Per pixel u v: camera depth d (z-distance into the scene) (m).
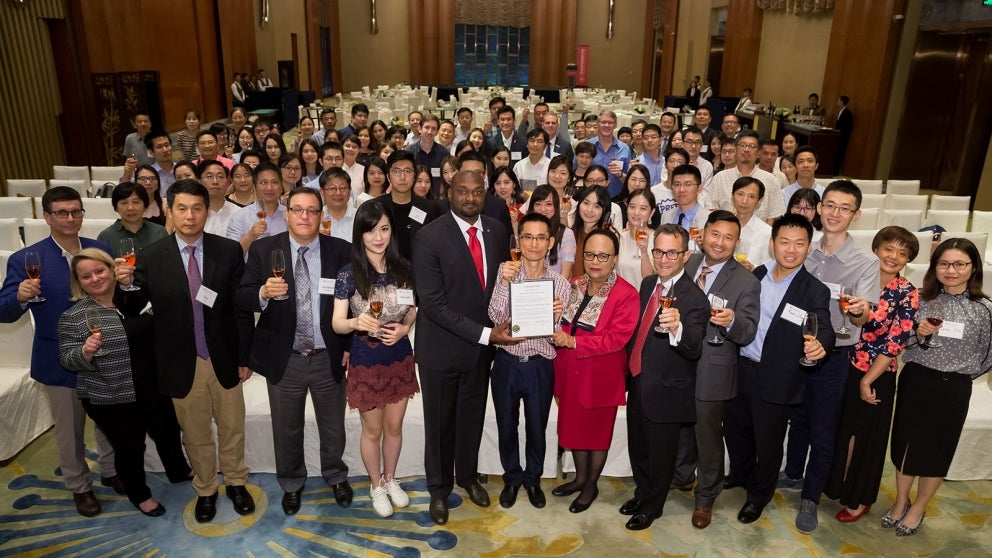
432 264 3.19
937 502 3.85
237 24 20.25
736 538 3.49
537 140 6.72
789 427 3.82
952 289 3.24
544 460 3.97
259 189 4.73
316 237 3.38
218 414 3.48
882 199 7.58
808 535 3.52
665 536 3.50
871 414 3.39
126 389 3.28
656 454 3.35
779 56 17.95
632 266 4.57
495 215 4.64
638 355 3.29
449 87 25.36
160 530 3.50
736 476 3.82
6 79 10.18
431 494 3.57
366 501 3.77
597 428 3.49
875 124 12.84
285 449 3.53
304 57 25.92
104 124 11.50
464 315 3.25
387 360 3.35
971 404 4.05
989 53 11.16
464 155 5.30
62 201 3.33
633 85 29.97
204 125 17.78
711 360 3.27
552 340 3.30
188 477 3.90
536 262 3.30
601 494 3.88
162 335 3.24
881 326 3.27
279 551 3.36
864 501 3.53
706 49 22.55
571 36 28.66
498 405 3.51
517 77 29.98
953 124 12.28
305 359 3.36
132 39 13.46
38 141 10.89
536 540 3.46
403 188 4.64
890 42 12.42
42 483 3.91
